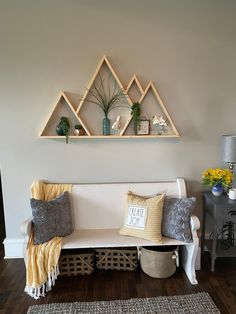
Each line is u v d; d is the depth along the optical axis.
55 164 2.51
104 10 2.30
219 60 2.43
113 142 2.50
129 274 2.27
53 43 2.33
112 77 2.40
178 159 2.56
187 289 2.06
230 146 2.29
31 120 2.43
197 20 2.36
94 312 1.82
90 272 2.26
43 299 1.96
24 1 2.26
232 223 2.56
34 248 2.05
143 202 2.27
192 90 2.46
